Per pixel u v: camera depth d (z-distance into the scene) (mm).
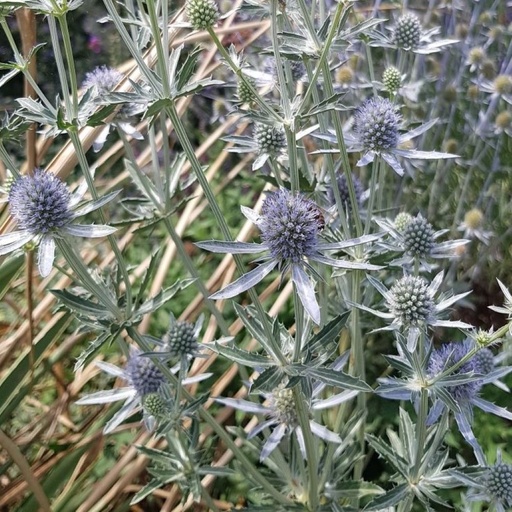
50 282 415
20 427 396
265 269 198
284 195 209
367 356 394
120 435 379
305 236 196
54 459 343
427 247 271
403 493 243
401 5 415
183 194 513
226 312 432
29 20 271
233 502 357
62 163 284
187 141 222
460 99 437
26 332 342
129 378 291
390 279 361
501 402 353
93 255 400
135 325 262
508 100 382
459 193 453
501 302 436
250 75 294
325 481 286
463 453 346
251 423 364
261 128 285
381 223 282
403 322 224
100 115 226
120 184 438
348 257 295
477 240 439
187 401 285
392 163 256
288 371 215
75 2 219
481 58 405
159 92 223
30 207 220
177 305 434
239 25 400
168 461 285
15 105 504
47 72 610
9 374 316
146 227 280
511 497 245
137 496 278
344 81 389
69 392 375
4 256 287
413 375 224
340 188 329
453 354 252
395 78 318
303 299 187
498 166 431
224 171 542
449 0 432
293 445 301
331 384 212
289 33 249
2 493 337
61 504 328
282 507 272
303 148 281
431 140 461
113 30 521
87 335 413
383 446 251
